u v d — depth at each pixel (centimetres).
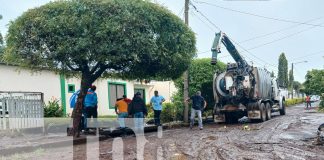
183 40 1508
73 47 1273
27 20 1312
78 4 1301
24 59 1345
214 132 1538
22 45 1320
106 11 1301
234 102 2047
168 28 1460
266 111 2141
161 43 1421
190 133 1523
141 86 2919
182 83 2195
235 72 2025
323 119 2091
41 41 1316
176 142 1222
